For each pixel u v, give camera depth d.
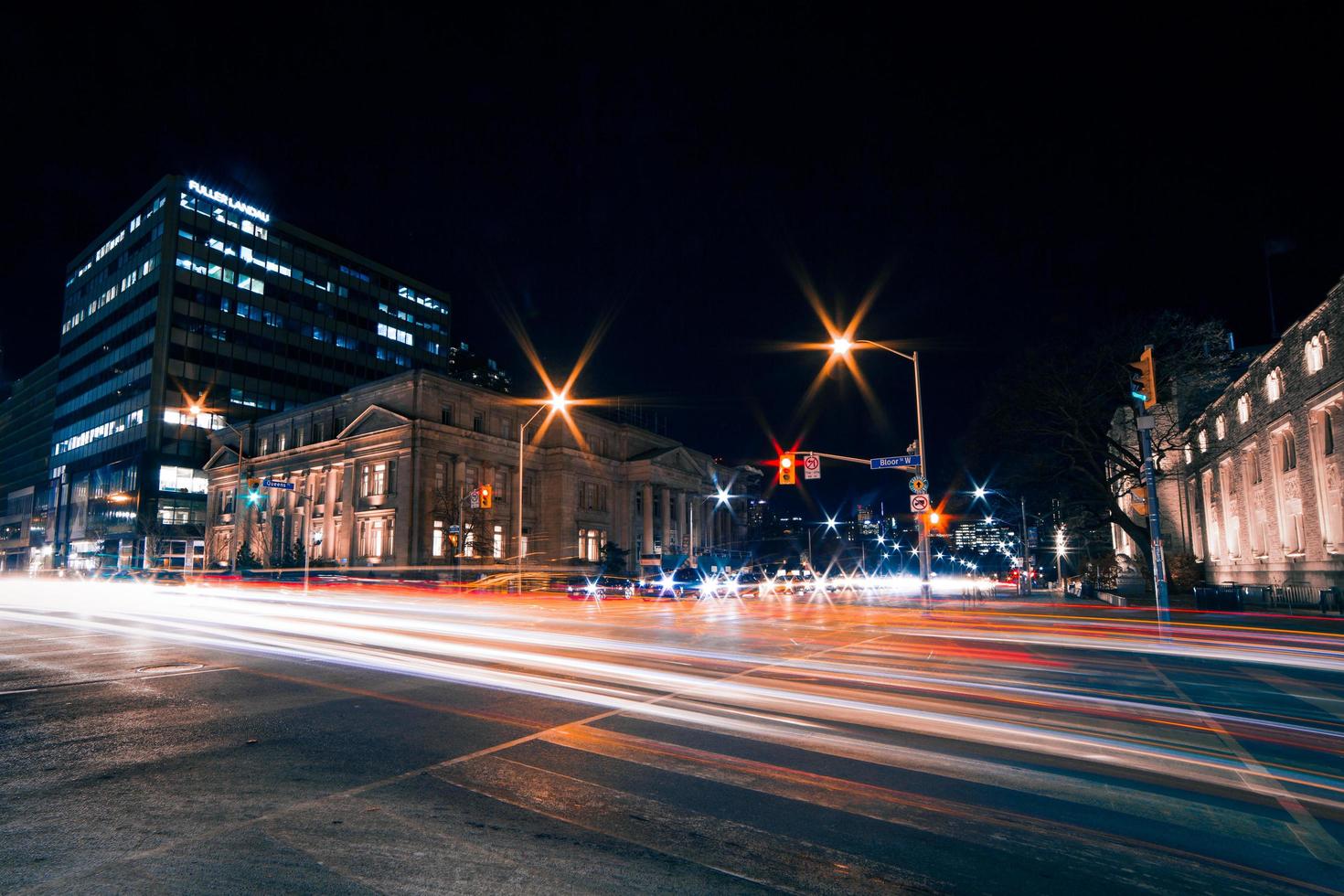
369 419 71.19
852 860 4.84
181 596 36.38
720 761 7.06
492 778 6.49
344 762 6.96
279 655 14.27
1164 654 15.76
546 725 8.44
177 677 11.62
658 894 4.34
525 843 5.07
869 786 6.34
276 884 4.42
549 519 78.25
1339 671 13.27
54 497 101.00
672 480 91.75
